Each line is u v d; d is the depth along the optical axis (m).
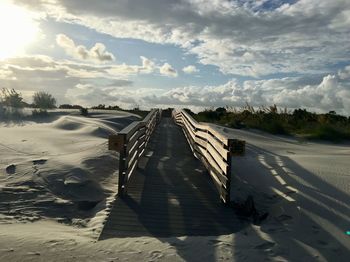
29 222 6.64
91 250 5.32
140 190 8.81
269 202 7.68
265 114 22.08
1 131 13.98
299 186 7.89
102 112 26.06
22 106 21.77
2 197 7.67
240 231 6.51
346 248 5.59
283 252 5.49
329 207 6.82
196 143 13.37
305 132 18.39
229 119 22.92
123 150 8.20
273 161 10.20
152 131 19.97
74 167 9.45
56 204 7.61
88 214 7.43
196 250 5.49
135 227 6.59
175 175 10.45
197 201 8.17
